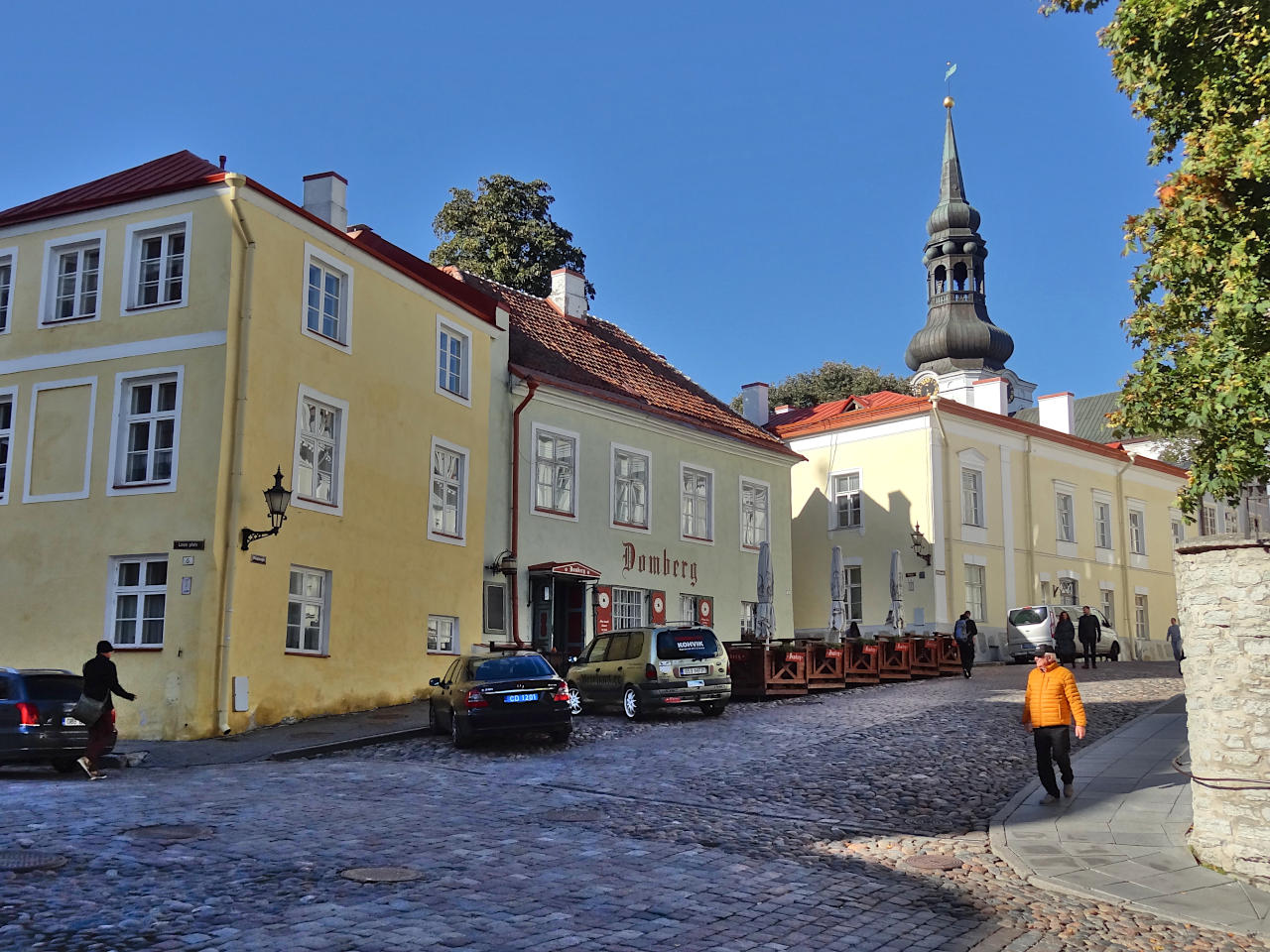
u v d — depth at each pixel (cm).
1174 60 1214
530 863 1001
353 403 2280
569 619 2908
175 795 1297
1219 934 857
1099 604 4681
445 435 2569
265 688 1991
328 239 2241
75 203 2145
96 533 2017
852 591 4191
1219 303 1074
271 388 2066
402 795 1339
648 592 3152
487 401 2731
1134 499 5019
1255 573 1041
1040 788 1431
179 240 2094
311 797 1305
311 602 2144
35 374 2133
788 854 1084
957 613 3984
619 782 1468
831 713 2184
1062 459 4612
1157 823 1222
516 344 3030
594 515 3005
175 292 2075
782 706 2345
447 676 1944
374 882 906
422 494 2469
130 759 1630
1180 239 1127
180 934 754
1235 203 1102
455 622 2555
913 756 1669
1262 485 1218
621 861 1023
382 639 2306
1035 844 1139
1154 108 1260
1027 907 919
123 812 1169
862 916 872
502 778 1495
